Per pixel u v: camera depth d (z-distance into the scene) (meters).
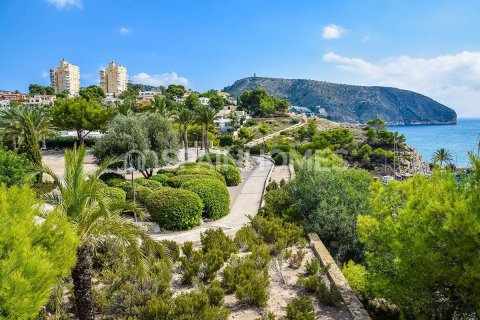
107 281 8.64
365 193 14.45
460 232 6.49
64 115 41.97
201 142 56.53
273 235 12.70
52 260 5.38
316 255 11.41
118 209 7.63
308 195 14.66
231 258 10.03
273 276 9.68
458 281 6.73
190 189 17.47
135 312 7.30
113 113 43.44
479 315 6.64
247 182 29.53
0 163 19.36
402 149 94.69
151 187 20.30
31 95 138.00
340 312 7.82
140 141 24.11
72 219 6.96
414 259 7.12
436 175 8.84
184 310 7.00
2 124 35.59
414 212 7.76
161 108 48.84
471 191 7.11
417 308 7.64
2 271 4.47
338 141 93.88
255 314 7.65
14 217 5.41
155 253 10.13
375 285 8.02
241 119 112.00
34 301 4.64
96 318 7.51
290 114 133.00
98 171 7.68
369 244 8.89
